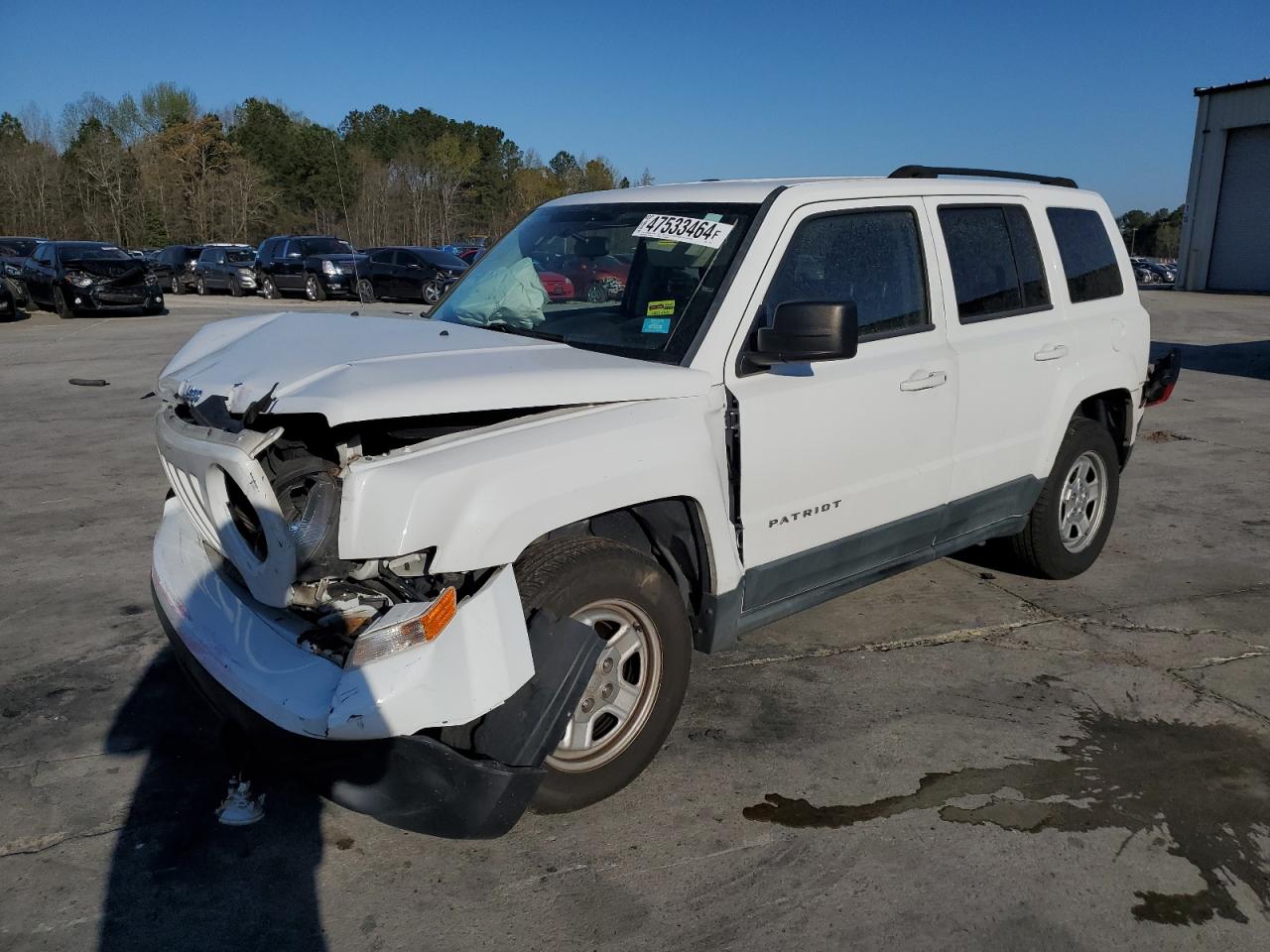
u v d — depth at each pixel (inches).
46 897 113.3
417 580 112.7
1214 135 1333.7
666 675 131.1
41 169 2588.6
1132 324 210.7
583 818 128.9
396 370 117.6
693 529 135.3
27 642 181.2
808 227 149.3
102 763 141.3
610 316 148.9
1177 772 140.5
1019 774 139.4
